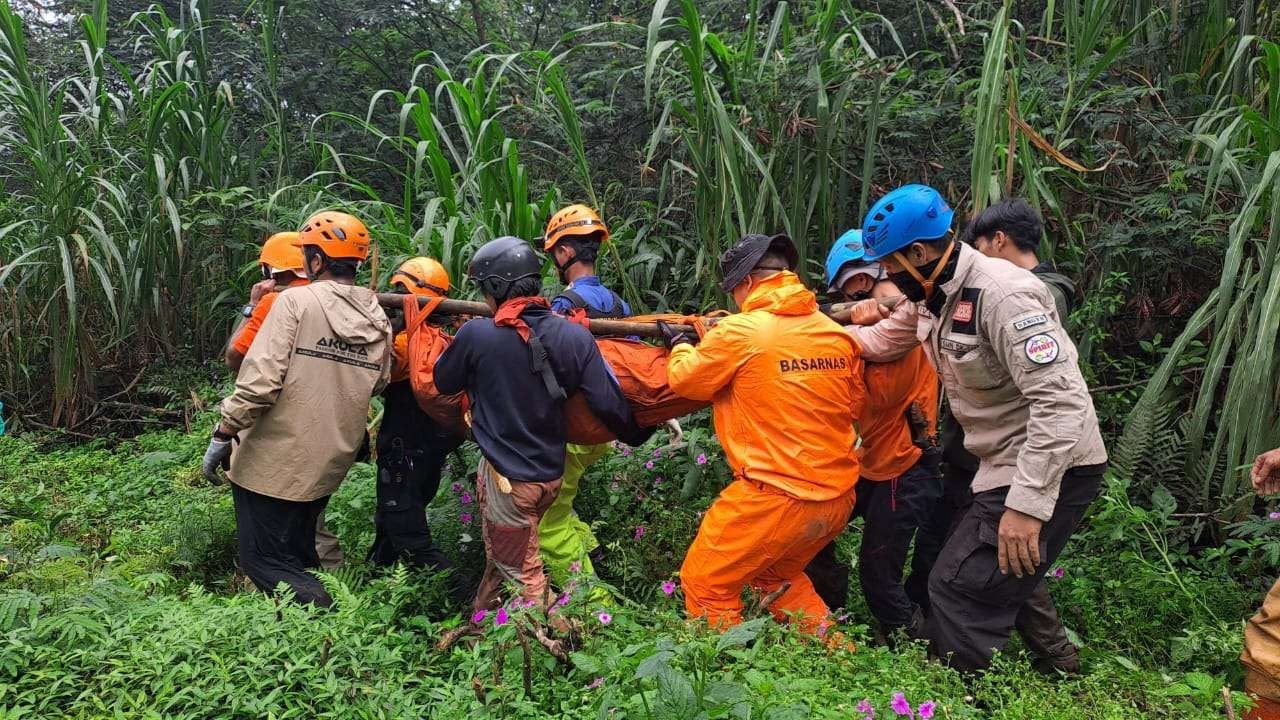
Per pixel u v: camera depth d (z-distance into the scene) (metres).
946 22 5.97
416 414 3.77
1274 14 4.66
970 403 2.93
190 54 6.60
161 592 3.69
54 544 3.93
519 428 3.22
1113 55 4.29
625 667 2.50
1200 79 4.88
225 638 2.80
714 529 3.19
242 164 7.07
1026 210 3.28
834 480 3.13
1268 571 3.82
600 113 5.91
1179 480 4.12
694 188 5.27
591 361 3.29
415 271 3.84
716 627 2.99
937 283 2.85
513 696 2.61
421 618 3.20
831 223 4.91
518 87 6.20
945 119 4.99
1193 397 4.42
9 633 2.72
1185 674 3.04
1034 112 4.73
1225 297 3.67
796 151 4.64
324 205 5.87
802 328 3.14
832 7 4.65
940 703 2.62
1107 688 2.93
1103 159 4.66
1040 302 2.74
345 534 4.23
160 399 6.69
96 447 6.20
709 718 2.24
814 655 2.85
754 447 3.13
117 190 6.04
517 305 3.22
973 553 2.95
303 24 8.49
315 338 3.36
